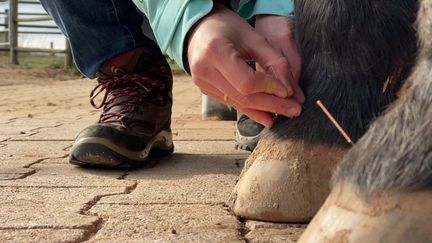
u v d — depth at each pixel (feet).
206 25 3.32
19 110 13.41
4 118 11.13
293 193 3.57
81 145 5.39
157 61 5.88
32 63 38.37
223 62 3.19
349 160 2.30
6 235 3.33
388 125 2.22
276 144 3.67
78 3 5.40
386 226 2.08
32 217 3.70
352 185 2.22
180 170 5.44
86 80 29.35
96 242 3.22
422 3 2.24
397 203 2.09
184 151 6.71
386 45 3.27
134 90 5.71
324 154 3.50
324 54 3.47
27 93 20.08
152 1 3.72
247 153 6.50
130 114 5.61
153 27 3.76
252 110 3.61
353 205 2.19
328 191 3.51
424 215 2.05
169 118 6.16
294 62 3.62
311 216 3.55
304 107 3.54
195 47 3.32
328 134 3.47
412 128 2.13
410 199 2.07
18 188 4.62
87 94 19.58
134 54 5.73
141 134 5.56
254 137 6.47
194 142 7.52
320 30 3.43
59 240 3.24
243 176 3.86
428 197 2.05
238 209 3.75
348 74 3.39
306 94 3.54
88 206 4.02
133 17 5.65
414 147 2.09
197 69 3.32
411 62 3.16
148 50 5.80
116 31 5.61
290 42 3.67
